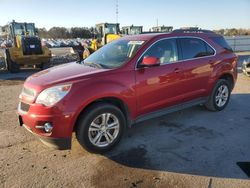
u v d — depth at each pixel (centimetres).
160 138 486
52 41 5700
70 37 8331
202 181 354
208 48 583
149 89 471
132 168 387
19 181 356
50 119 381
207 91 586
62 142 393
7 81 1107
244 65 1099
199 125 544
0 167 390
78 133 408
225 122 560
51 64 1603
